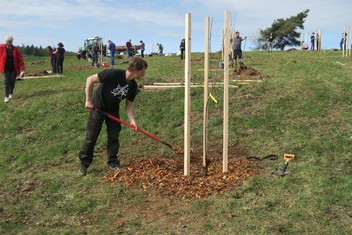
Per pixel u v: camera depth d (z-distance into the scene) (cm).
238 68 1284
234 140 739
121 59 3027
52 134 830
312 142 678
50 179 609
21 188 588
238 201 493
